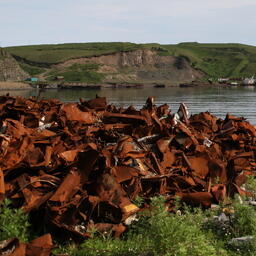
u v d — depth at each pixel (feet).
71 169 24.21
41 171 25.05
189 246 19.47
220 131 42.24
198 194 27.45
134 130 34.47
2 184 22.44
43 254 18.04
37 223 22.44
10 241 17.79
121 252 20.56
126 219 23.35
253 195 31.04
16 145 26.48
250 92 524.93
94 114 38.17
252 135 42.01
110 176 24.31
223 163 33.06
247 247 21.27
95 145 28.09
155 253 19.27
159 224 20.12
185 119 41.68
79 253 20.52
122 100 386.32
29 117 35.37
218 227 24.38
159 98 408.26
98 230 22.44
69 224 21.93
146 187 27.55
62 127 33.94
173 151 33.04
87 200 22.93
